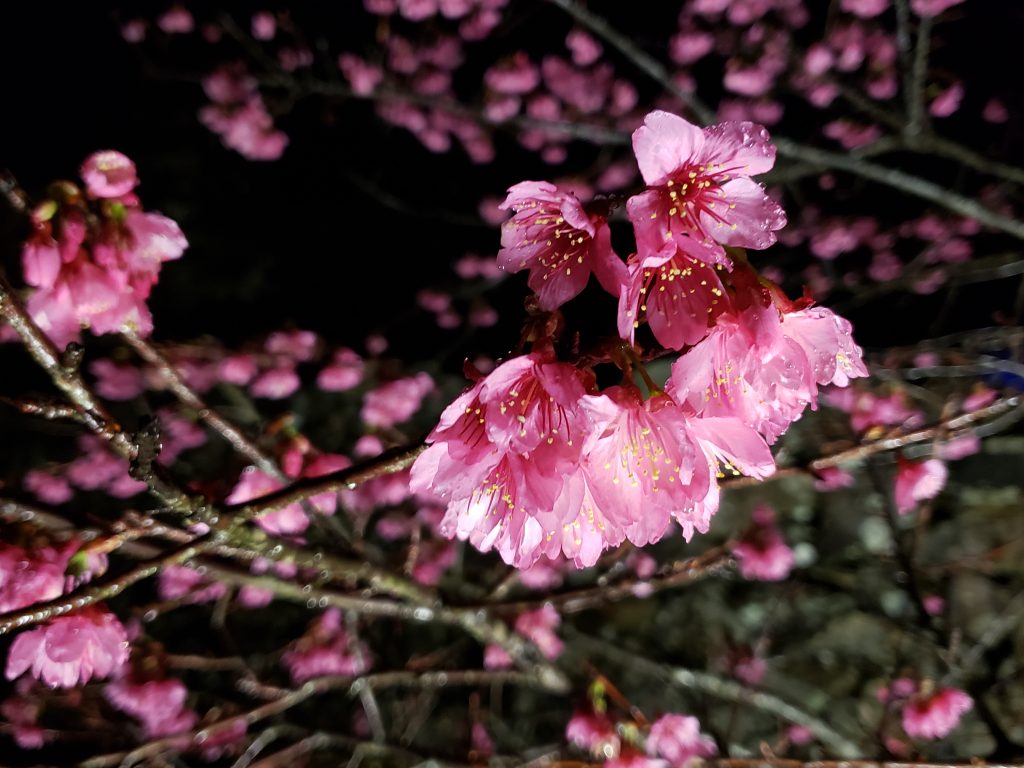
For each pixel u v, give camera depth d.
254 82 6.04
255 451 1.87
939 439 1.99
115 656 1.43
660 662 3.96
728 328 1.08
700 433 1.12
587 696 2.90
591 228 1.06
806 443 4.21
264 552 1.73
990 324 5.48
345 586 2.50
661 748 2.81
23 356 5.12
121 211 1.38
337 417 5.34
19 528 1.47
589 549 1.23
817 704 3.93
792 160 6.12
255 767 3.32
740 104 6.15
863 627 4.10
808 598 4.28
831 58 5.84
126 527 1.49
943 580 4.13
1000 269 5.17
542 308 1.10
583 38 6.15
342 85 6.29
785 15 5.94
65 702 3.67
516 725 4.13
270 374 4.74
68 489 4.47
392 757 3.93
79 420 1.25
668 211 1.08
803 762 2.59
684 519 1.19
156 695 2.98
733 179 1.09
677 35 6.10
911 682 3.58
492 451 1.14
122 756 2.84
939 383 4.80
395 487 4.14
